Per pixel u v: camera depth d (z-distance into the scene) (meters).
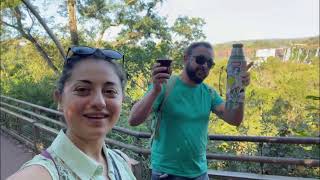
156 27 10.80
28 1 10.21
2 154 7.11
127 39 10.78
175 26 11.14
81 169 1.07
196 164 2.50
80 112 1.10
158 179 2.51
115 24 10.91
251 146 4.76
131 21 10.77
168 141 2.46
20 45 14.16
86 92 1.11
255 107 8.95
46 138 6.65
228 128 6.62
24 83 11.26
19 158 6.84
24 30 12.02
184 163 2.47
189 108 2.45
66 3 10.70
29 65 13.98
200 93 2.51
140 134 3.87
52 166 1.03
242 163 4.41
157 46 10.02
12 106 8.48
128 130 4.02
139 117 2.41
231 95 2.48
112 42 10.77
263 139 3.38
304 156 4.31
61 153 1.06
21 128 8.10
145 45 9.69
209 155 3.57
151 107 2.40
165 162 2.49
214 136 3.54
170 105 2.44
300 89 14.30
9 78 14.12
